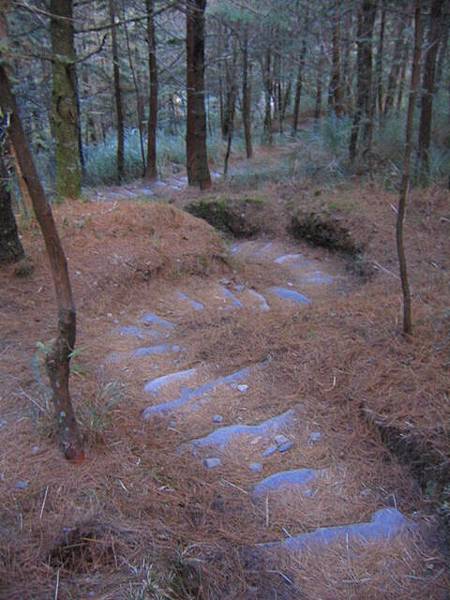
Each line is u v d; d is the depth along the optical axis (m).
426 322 3.58
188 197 9.98
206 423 2.89
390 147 9.29
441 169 8.02
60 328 2.21
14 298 4.30
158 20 13.66
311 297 5.71
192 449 2.65
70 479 2.26
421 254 5.98
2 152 4.29
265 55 15.37
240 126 20.86
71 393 3.02
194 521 2.15
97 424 2.64
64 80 6.54
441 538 2.11
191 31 9.96
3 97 1.84
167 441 2.71
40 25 5.59
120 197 10.91
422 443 2.47
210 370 3.45
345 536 2.11
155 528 2.04
